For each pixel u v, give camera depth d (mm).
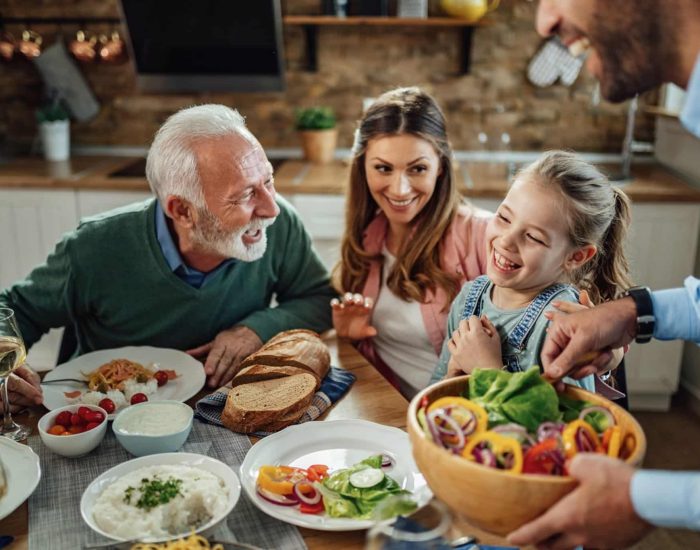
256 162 1489
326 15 3299
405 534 840
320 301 1812
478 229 1755
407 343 1767
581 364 1030
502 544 990
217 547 902
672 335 1038
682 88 857
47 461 1201
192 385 1444
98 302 1683
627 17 819
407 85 3508
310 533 1022
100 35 3498
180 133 1464
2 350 1225
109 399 1353
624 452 861
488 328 1303
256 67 3377
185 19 3242
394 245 1808
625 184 3014
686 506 730
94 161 3484
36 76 3592
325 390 1421
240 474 1106
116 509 993
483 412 873
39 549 978
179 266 1625
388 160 1643
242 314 1764
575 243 1248
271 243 1771
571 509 758
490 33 3414
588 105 3488
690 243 2930
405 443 1214
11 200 3090
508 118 3527
